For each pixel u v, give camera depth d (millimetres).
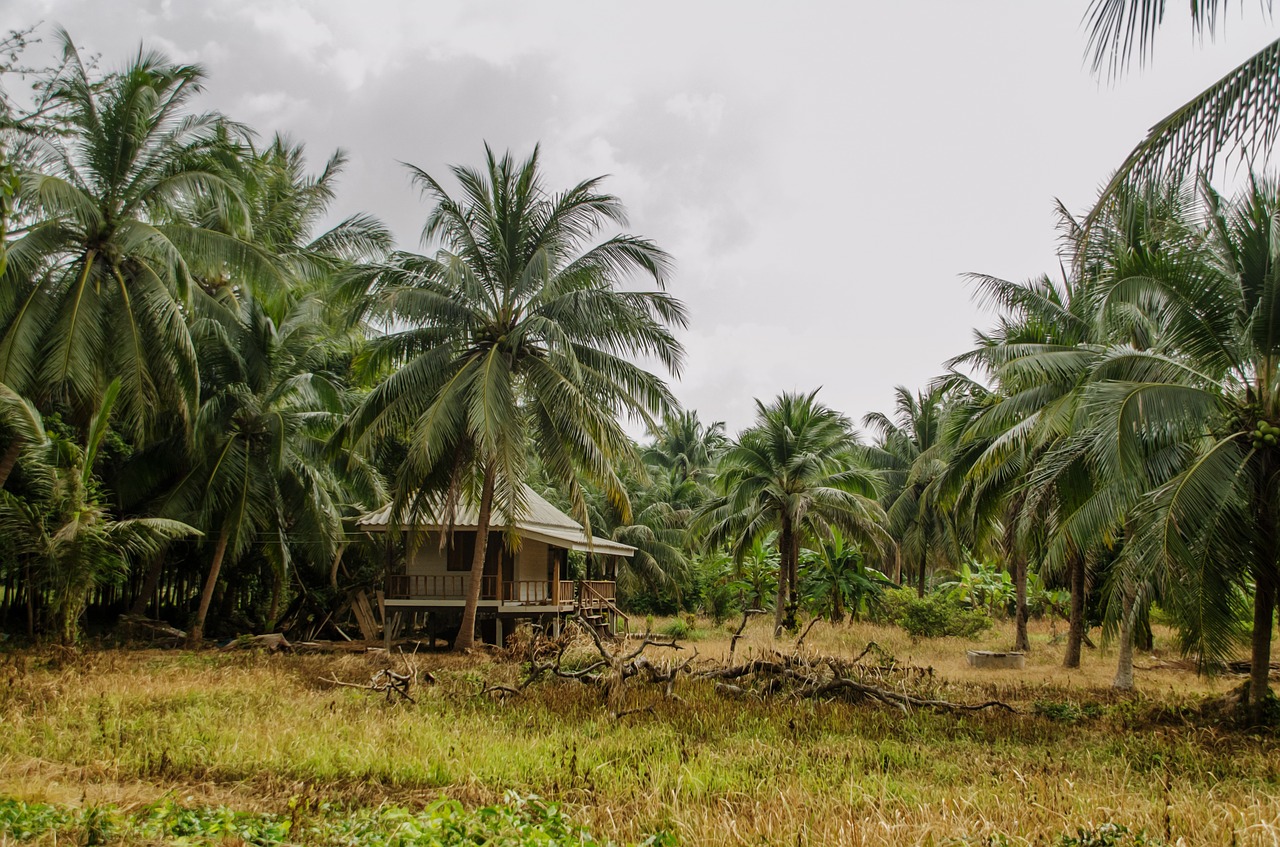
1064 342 17000
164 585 28484
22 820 6059
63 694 12445
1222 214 12922
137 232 18984
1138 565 12625
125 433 24078
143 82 19281
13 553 17969
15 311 18484
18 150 18281
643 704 12719
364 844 5891
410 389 20469
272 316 26406
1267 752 10320
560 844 5707
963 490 20141
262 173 29406
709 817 6902
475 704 12758
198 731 10250
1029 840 6090
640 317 20969
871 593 32781
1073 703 14125
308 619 27219
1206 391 11906
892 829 6316
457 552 26062
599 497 44312
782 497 29000
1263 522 12055
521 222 21594
